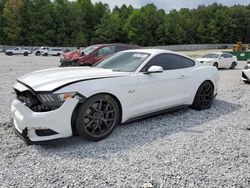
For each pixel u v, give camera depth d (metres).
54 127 3.43
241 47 47.16
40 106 3.46
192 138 3.97
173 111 5.44
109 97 3.91
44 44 67.06
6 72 12.68
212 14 95.56
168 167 3.07
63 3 77.50
